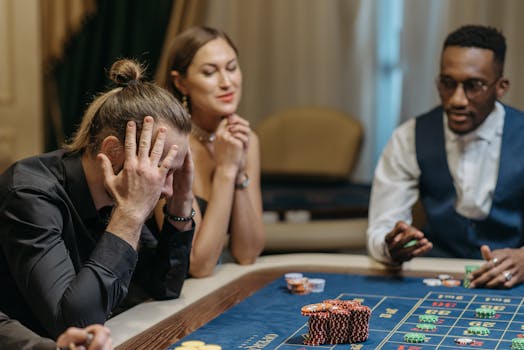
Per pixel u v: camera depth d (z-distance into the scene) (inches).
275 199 179.3
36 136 224.8
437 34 232.8
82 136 78.6
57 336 73.1
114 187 75.3
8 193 75.4
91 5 237.5
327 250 161.0
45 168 79.0
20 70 223.5
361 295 93.7
